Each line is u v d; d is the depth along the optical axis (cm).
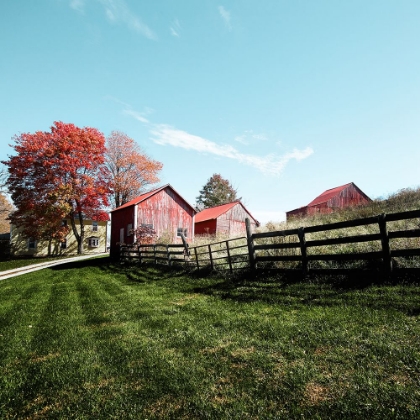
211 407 296
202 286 948
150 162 4525
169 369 386
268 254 1112
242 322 543
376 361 344
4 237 4525
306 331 457
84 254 3988
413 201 1443
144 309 728
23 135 3319
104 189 3666
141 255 1917
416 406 262
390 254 611
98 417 301
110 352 462
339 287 644
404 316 452
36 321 695
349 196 3350
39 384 380
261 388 323
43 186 3256
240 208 3728
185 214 2850
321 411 273
